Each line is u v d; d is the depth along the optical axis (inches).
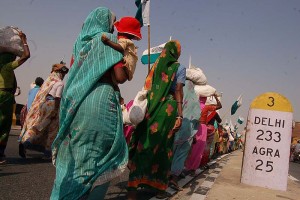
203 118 229.1
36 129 220.8
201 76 219.9
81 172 94.1
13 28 190.1
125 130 168.7
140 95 136.3
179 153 174.6
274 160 224.8
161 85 138.9
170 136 141.1
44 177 173.3
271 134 228.8
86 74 98.6
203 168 281.3
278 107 231.9
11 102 195.8
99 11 107.1
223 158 456.4
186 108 177.8
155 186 140.0
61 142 98.5
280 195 198.4
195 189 179.6
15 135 422.3
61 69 229.8
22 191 139.3
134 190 135.6
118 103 102.2
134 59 105.3
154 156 138.5
